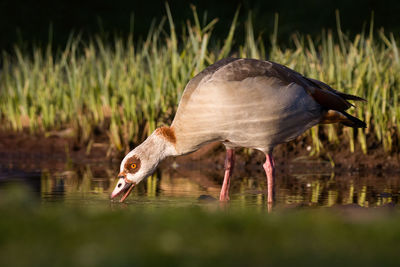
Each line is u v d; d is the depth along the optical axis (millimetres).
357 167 13523
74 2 32094
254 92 9008
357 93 13695
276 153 14047
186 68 14641
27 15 30406
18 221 5695
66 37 29406
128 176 9609
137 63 15836
